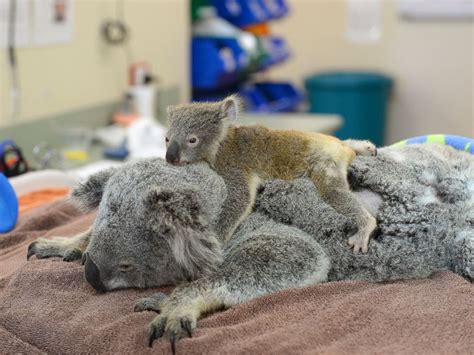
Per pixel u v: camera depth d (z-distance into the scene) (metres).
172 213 0.74
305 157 0.85
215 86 2.31
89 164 1.72
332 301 0.77
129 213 0.77
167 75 2.27
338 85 2.69
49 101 1.83
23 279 0.84
